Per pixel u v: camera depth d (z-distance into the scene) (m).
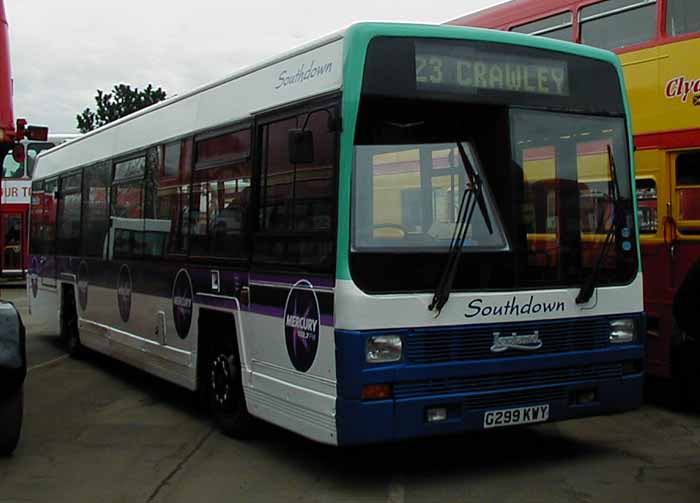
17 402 7.24
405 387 5.97
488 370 6.20
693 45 8.52
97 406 9.59
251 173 7.38
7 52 9.44
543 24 10.30
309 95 6.54
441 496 6.10
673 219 8.70
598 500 5.97
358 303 5.87
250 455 7.34
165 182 9.41
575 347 6.61
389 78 6.17
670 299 8.73
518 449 7.43
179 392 10.47
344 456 7.26
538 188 6.55
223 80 8.18
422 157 6.22
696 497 6.03
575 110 6.84
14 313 7.22
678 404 8.87
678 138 8.62
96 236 11.91
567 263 6.61
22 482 6.63
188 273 8.63
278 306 6.80
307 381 6.37
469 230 6.26
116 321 10.99
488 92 6.48
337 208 6.01
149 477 6.73
